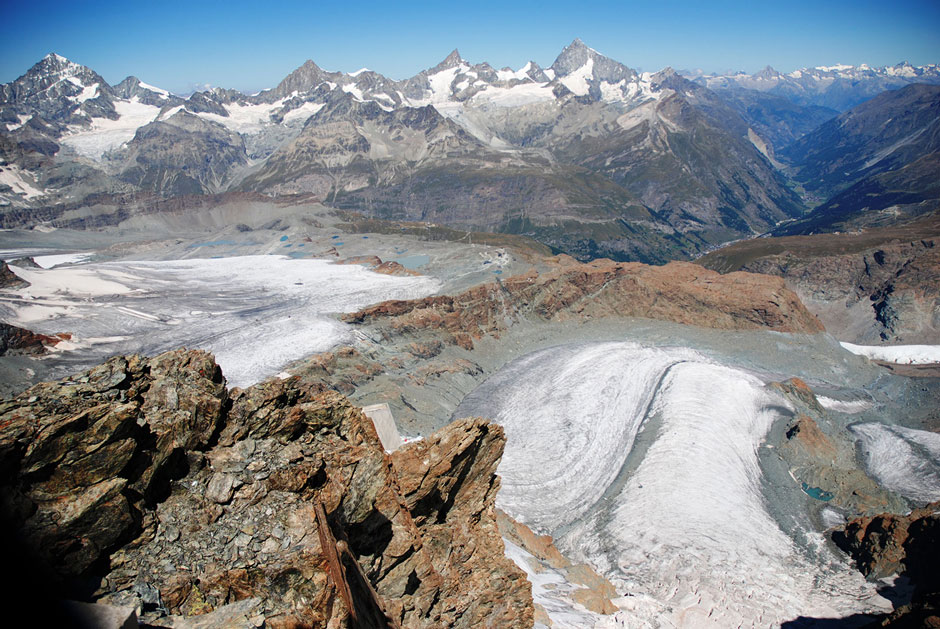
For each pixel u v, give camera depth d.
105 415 20.56
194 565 20.28
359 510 30.42
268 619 19.02
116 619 16.19
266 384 29.38
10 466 18.55
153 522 21.30
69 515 18.72
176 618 18.58
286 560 20.91
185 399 25.06
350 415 32.81
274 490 24.25
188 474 23.81
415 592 34.12
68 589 18.06
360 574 26.86
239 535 21.72
